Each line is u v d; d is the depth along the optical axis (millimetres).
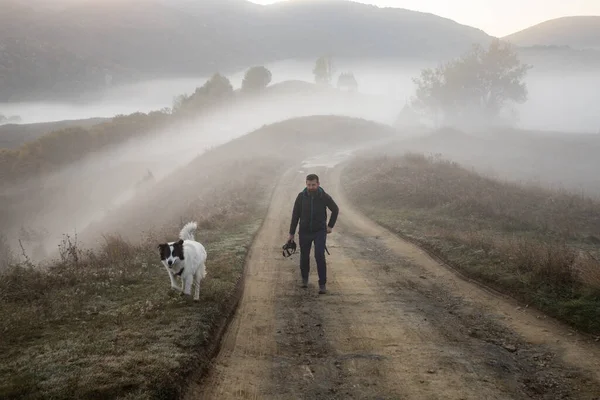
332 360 5949
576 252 10977
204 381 5398
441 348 6277
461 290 8906
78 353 5496
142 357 5367
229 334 6855
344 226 16672
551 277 8266
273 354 6164
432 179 22891
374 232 15359
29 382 4758
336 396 5066
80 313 7035
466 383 5305
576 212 17969
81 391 4602
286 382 5391
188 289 7645
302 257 9102
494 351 6164
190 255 7496
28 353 5562
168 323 6574
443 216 16703
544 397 5004
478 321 7285
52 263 10805
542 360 5883
